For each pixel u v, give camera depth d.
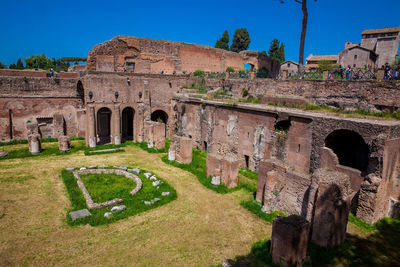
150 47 41.59
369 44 60.62
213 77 38.78
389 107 20.17
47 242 12.97
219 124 27.06
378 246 13.30
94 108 29.84
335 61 61.28
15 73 33.34
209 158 20.98
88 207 15.94
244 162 24.77
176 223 15.02
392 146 15.34
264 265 11.70
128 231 14.09
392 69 23.72
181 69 41.75
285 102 25.89
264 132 22.52
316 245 12.93
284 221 11.34
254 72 32.31
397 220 15.89
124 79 31.73
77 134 34.69
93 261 11.81
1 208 15.88
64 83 33.81
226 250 12.81
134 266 11.60
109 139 35.28
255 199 17.88
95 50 37.16
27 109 32.19
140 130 33.25
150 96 34.62
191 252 12.61
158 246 12.98
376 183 14.78
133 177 21.02
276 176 15.99
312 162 19.39
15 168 22.61
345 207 12.78
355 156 21.78
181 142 24.75
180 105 32.97
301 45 35.09
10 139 31.53
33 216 15.17
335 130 18.00
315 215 13.02
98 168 23.05
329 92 23.98
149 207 16.42
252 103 27.08
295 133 20.55
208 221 15.34
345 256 12.39
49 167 23.16
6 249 12.36
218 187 19.52
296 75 30.88
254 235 14.09
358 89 22.06
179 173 22.88
